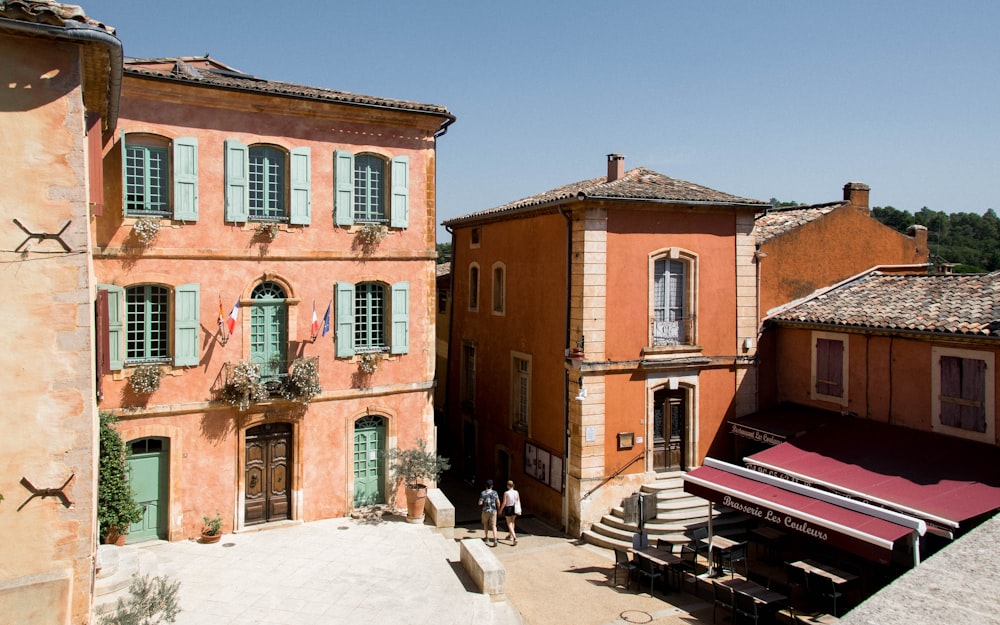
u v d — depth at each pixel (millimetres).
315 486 18266
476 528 21891
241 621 12953
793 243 23359
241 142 17047
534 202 22719
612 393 21078
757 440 21047
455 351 29859
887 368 19375
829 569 15180
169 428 16562
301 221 17734
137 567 13781
